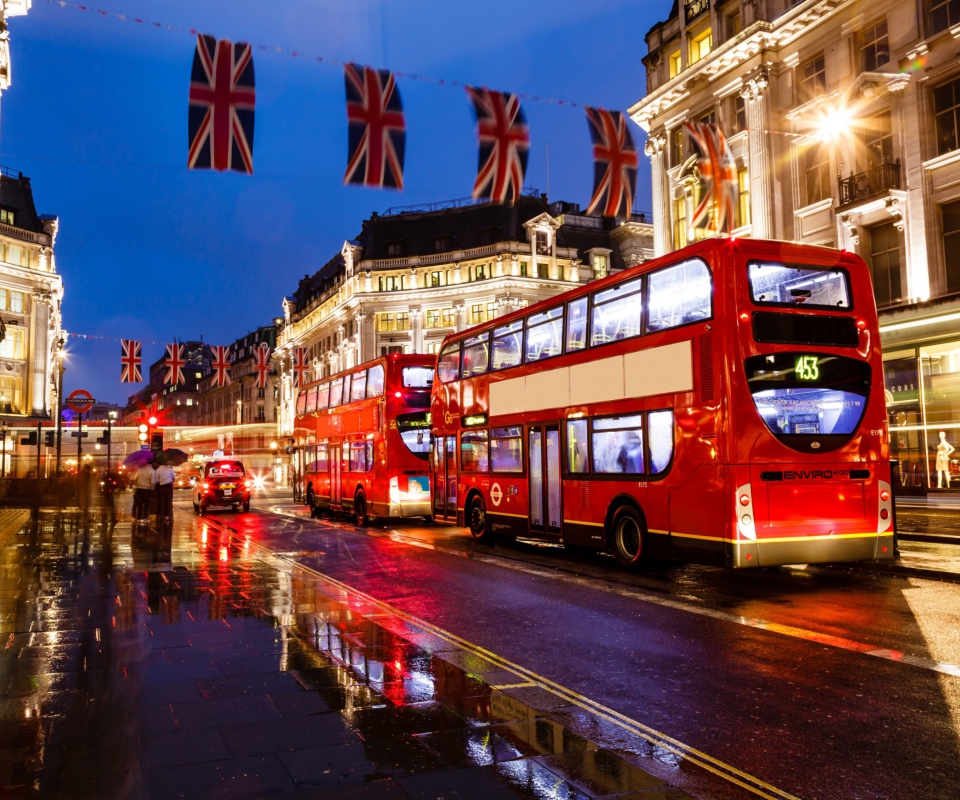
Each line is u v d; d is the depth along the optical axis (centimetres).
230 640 761
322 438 2753
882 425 1091
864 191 2350
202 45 1028
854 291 1102
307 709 546
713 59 2850
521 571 1267
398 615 892
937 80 2212
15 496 3155
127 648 727
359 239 7875
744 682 619
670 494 1122
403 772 432
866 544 1064
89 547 1602
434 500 1962
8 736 491
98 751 465
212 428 9644
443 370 1941
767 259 1062
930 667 646
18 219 6397
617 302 1269
